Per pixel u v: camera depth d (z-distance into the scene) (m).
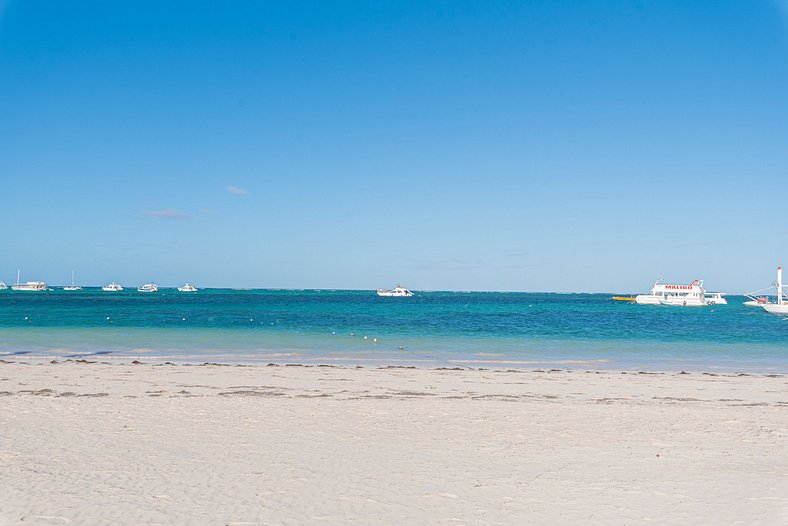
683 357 30.12
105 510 7.36
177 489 8.20
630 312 91.56
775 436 11.77
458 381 20.56
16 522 6.92
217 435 11.48
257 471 9.09
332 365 25.72
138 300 130.12
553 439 11.40
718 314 84.88
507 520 7.19
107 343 33.34
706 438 11.55
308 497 7.92
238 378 20.47
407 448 10.62
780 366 26.98
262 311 80.25
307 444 10.84
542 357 29.69
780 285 84.62
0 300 114.38
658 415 13.93
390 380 20.56
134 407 14.17
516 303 148.00
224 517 7.17
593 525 7.04
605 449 10.66
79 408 13.94
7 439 10.90
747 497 8.02
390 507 7.58
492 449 10.60
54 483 8.39
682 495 8.10
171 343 33.75
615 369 25.67
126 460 9.63
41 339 35.16
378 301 150.50
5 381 18.80
